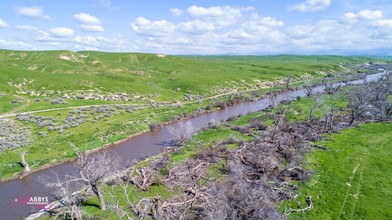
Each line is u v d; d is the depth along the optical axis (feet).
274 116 240.32
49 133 213.66
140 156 181.78
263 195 106.22
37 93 339.77
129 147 200.13
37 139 201.16
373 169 146.41
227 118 273.95
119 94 354.95
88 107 286.46
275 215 100.17
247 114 277.03
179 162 158.61
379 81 374.22
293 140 184.65
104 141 205.26
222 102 337.11
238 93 405.39
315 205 117.39
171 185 129.59
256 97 385.29
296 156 159.22
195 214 104.22
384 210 111.24
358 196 122.21
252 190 107.34
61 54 618.85
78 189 133.69
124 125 235.61
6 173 154.40
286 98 366.63
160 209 98.37
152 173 142.92
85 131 218.79
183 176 138.00
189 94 391.04
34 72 418.51
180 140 200.95
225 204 98.22
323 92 384.47
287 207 115.65
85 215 107.96
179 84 438.40
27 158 170.81
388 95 315.78
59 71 489.67
